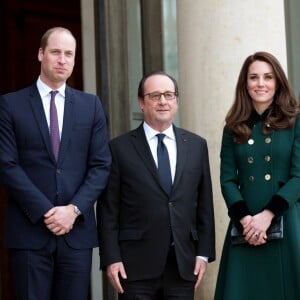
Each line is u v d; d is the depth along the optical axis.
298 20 32.75
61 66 18.20
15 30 37.03
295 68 32.59
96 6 28.64
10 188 17.62
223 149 19.27
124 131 28.52
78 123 18.39
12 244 17.81
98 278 27.86
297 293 18.02
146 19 29.81
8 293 34.62
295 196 18.03
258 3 24.06
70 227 17.59
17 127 18.06
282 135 18.62
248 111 19.02
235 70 23.97
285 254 18.25
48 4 37.94
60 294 17.91
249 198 18.61
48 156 17.98
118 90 28.58
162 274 18.38
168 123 19.03
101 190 18.17
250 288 18.45
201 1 24.42
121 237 18.59
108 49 28.47
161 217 18.38
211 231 19.06
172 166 18.92
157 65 29.75
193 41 24.66
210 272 23.67
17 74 37.00
